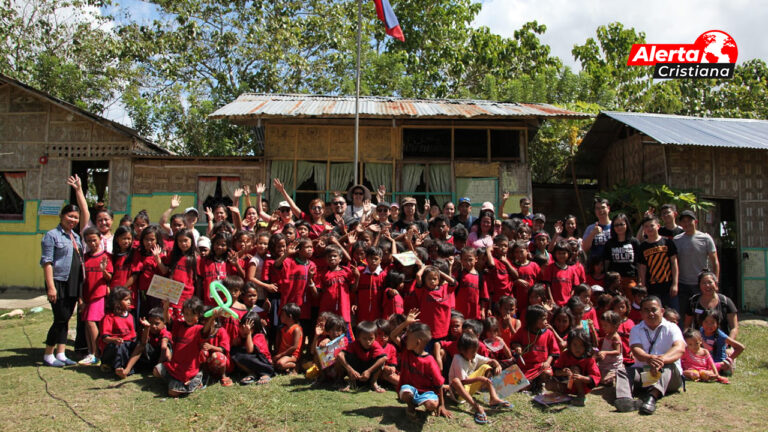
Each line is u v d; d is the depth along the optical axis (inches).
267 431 153.3
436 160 387.5
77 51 616.1
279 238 217.8
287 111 359.6
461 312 215.3
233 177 394.3
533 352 193.9
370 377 190.9
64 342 209.9
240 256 221.9
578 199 466.6
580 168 512.7
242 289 203.9
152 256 217.3
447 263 209.2
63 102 402.6
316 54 650.2
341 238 237.5
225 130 588.4
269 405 169.8
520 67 679.7
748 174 400.2
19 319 303.0
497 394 174.1
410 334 165.9
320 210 259.0
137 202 397.7
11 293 395.5
